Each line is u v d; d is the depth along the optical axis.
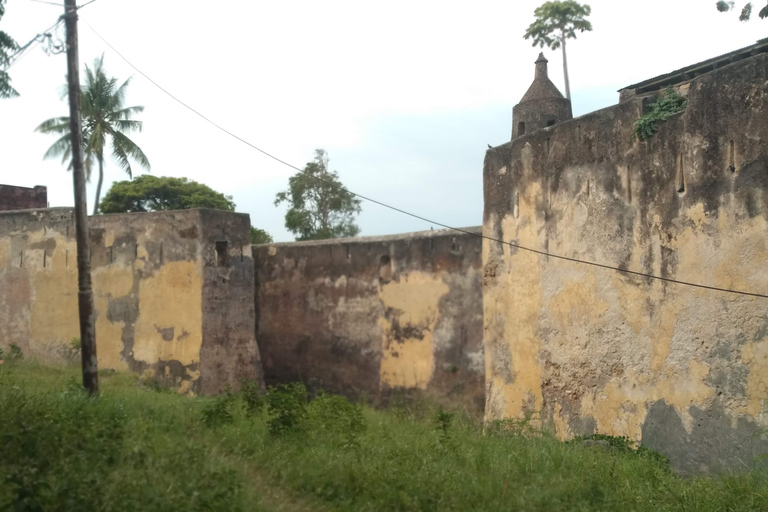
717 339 9.09
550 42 30.36
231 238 16.69
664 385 9.77
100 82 26.34
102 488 5.95
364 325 16.59
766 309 8.54
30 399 8.76
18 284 18.73
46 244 18.34
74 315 17.61
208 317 15.88
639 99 10.55
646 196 10.26
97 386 11.19
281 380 17.78
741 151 8.96
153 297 16.52
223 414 9.86
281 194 31.42
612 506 7.07
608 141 10.98
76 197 11.20
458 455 8.82
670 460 9.49
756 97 8.83
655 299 10.02
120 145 26.50
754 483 7.61
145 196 32.94
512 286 12.97
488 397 13.43
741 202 8.91
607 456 9.27
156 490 6.14
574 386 11.34
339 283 17.11
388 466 7.89
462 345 14.89
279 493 7.24
